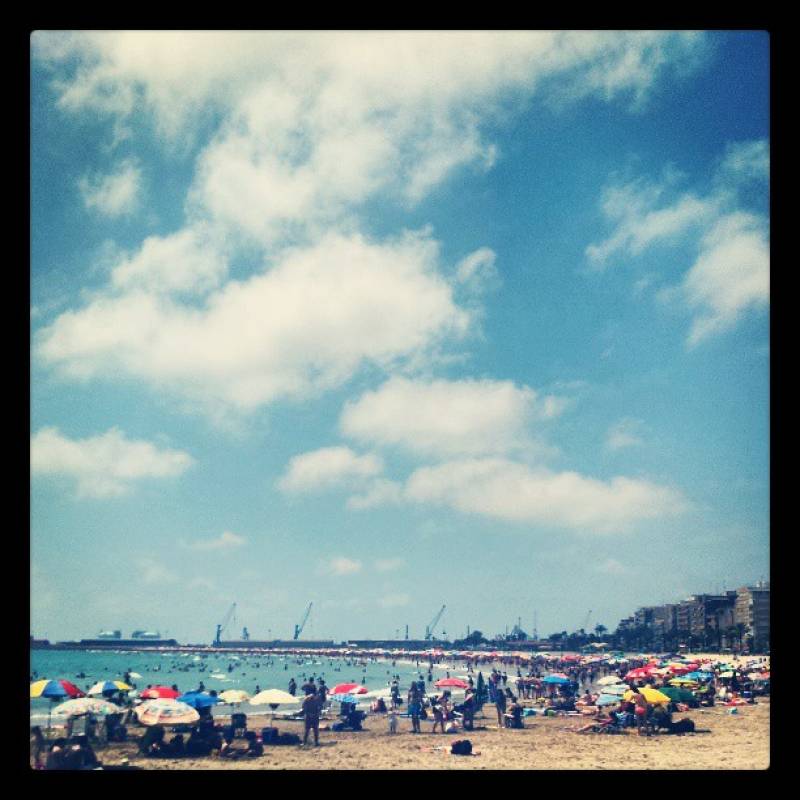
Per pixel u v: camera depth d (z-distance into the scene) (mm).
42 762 23125
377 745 30938
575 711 42906
